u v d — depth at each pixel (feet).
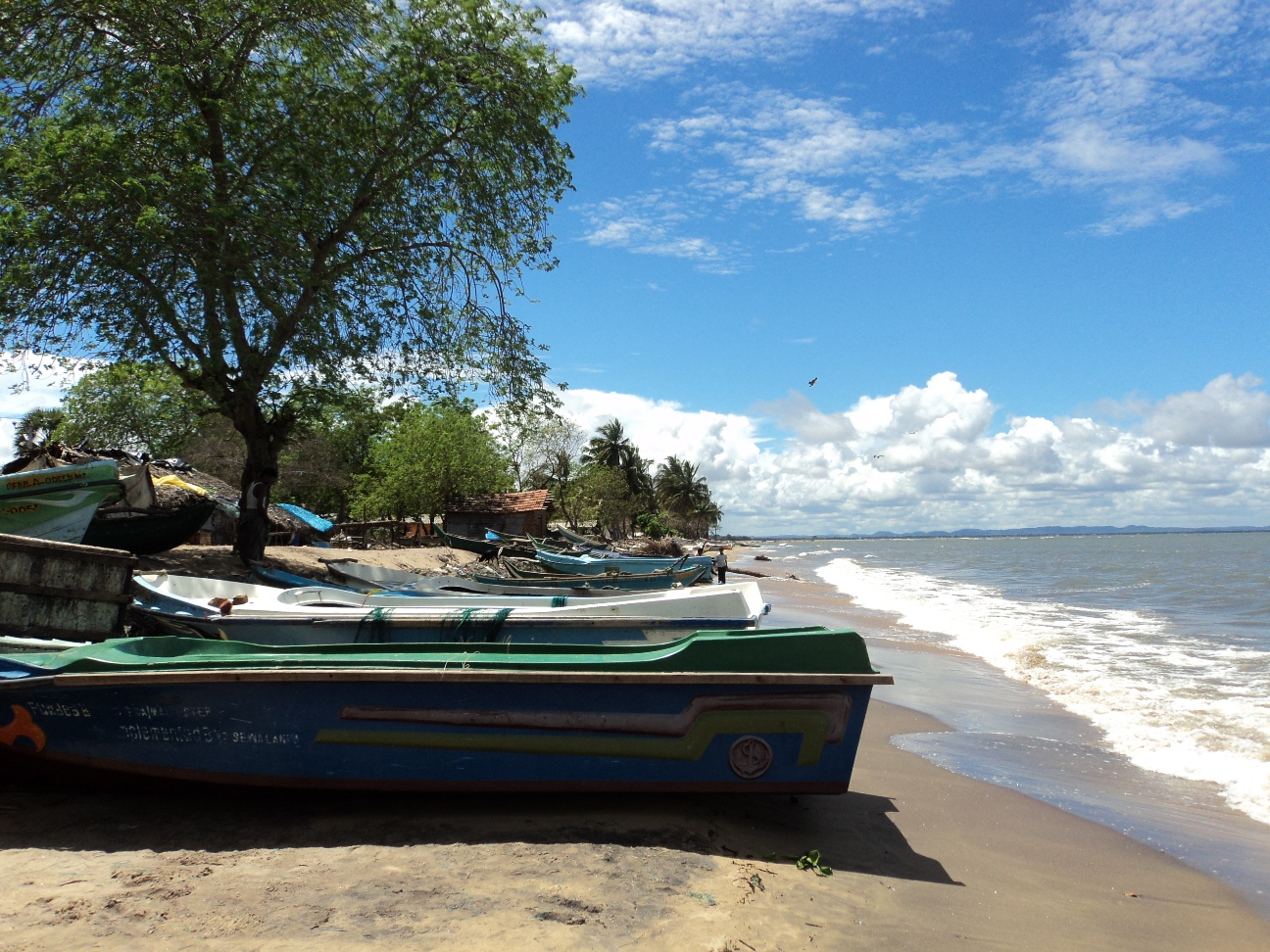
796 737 15.89
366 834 14.83
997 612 70.44
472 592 42.47
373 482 127.54
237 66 43.91
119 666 16.02
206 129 43.52
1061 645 47.98
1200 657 43.21
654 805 16.67
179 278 40.88
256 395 45.73
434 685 15.55
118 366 45.24
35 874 12.51
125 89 42.19
